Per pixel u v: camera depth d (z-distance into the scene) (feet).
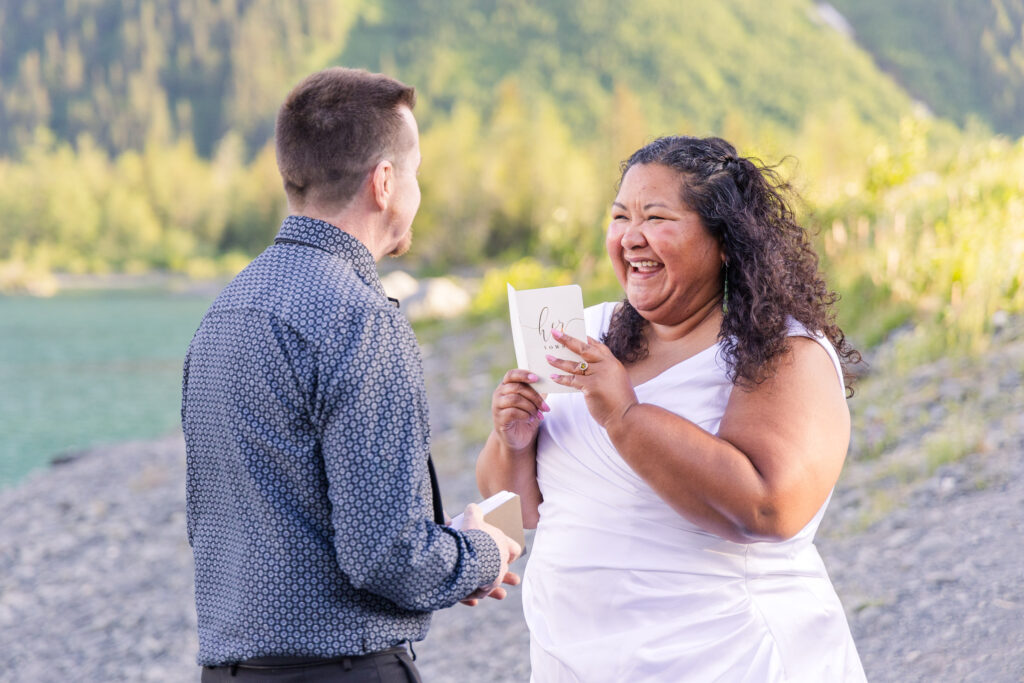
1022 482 15.69
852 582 13.87
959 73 490.08
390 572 5.73
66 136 499.92
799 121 455.22
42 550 24.09
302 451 5.84
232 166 396.57
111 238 344.90
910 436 19.34
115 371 74.18
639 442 6.05
